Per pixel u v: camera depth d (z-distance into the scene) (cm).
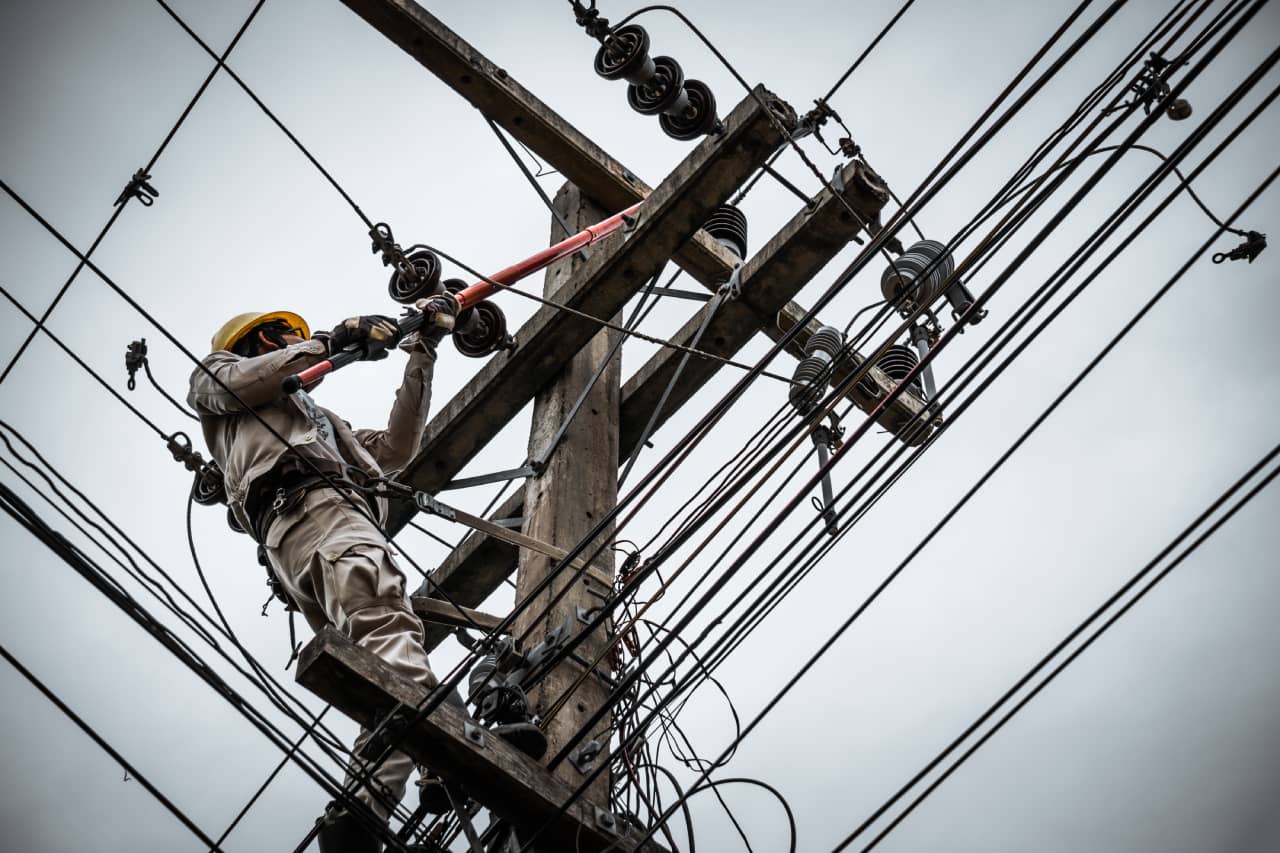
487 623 702
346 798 541
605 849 608
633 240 761
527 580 723
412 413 721
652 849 619
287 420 669
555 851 607
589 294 779
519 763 599
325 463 658
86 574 505
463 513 698
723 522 596
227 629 530
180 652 510
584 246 776
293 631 686
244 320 721
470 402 803
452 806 602
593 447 783
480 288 723
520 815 605
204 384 669
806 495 563
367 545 640
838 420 695
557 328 783
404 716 577
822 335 798
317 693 579
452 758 590
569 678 669
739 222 835
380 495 681
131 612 506
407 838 617
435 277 706
